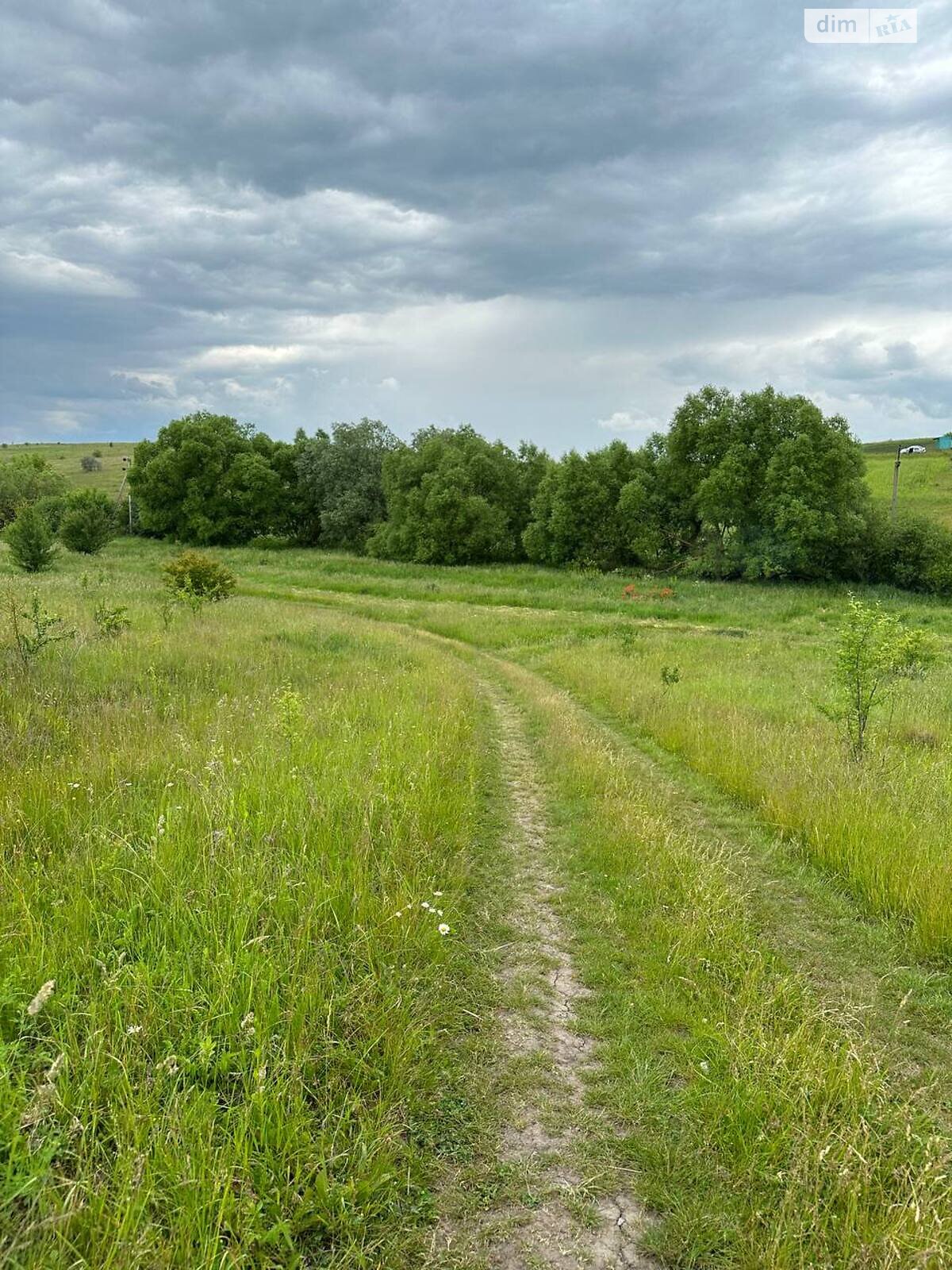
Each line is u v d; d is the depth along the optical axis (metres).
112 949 3.68
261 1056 3.06
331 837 5.32
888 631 9.04
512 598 32.34
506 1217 2.80
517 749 9.99
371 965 3.95
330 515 53.78
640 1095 3.45
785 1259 2.54
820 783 7.61
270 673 11.73
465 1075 3.56
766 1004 4.02
